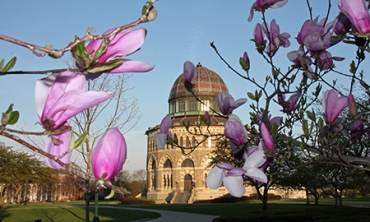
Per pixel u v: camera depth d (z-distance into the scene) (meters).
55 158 1.43
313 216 14.04
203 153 58.00
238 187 2.14
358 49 4.49
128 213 34.22
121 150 1.37
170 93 63.59
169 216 30.73
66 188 74.19
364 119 4.42
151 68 1.48
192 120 57.81
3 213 34.78
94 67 1.42
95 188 1.44
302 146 3.94
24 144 1.39
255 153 2.26
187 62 3.83
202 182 57.94
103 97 1.39
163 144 3.54
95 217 16.55
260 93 4.66
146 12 1.46
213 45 4.46
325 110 3.34
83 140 1.51
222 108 3.43
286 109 4.78
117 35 1.46
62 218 30.05
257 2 3.53
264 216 16.56
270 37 4.18
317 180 33.19
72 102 1.36
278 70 4.69
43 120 1.38
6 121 1.35
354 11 2.33
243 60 4.36
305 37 3.65
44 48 1.37
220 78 62.25
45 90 1.46
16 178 43.97
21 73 1.41
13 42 1.35
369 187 44.09
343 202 53.72
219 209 36.75
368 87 4.50
